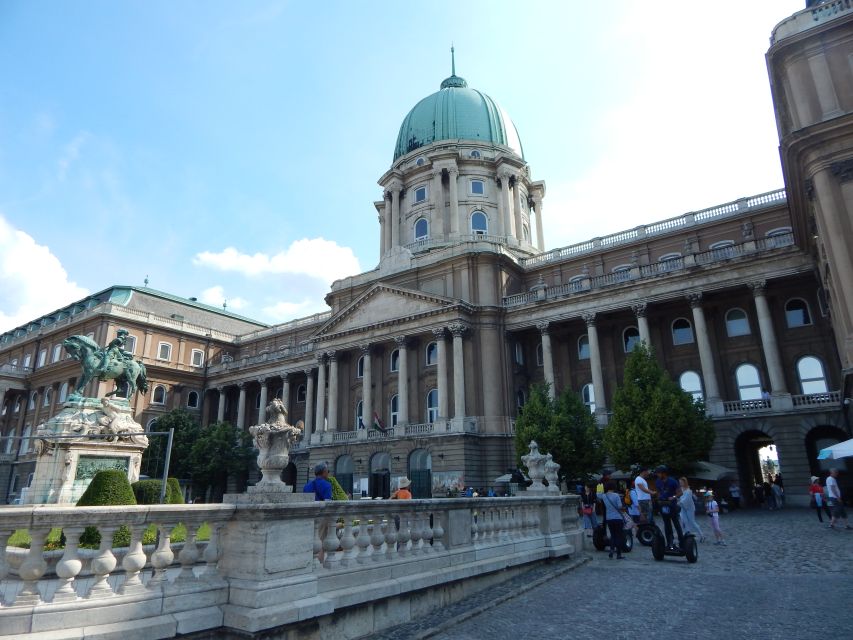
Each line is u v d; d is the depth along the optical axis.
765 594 10.62
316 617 7.63
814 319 38.41
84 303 73.12
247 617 6.87
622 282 42.91
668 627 8.66
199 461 52.81
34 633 5.74
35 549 6.05
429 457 45.69
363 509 9.13
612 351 46.03
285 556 7.52
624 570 13.84
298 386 65.75
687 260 40.84
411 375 50.72
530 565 13.70
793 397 35.84
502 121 71.88
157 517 6.79
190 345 70.81
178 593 6.84
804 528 21.42
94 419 21.75
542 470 16.59
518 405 47.94
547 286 48.03
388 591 9.00
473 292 49.78
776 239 38.03
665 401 32.62
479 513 12.70
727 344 41.34
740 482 36.88
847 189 25.16
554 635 8.48
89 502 14.63
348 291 59.28
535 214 70.44
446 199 65.50
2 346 82.56
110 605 6.27
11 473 67.69
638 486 17.41
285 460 8.18
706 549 17.19
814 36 27.27
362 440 49.41
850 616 8.81
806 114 26.95
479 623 9.35
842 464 33.88
